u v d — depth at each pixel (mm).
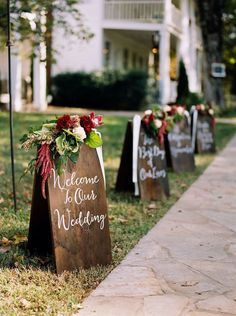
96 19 23672
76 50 24141
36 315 3488
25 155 9625
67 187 4266
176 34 25281
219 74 22594
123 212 6199
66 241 4227
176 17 25031
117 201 6719
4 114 16609
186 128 9320
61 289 3902
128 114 21281
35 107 20469
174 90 26922
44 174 4164
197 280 4160
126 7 23781
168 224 5805
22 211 5957
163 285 4047
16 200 6453
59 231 4195
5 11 10945
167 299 3783
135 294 3867
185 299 3787
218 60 22703
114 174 8352
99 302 3723
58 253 4172
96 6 23609
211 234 5453
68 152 4234
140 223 5789
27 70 21297
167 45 23438
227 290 3977
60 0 12344
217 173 9109
